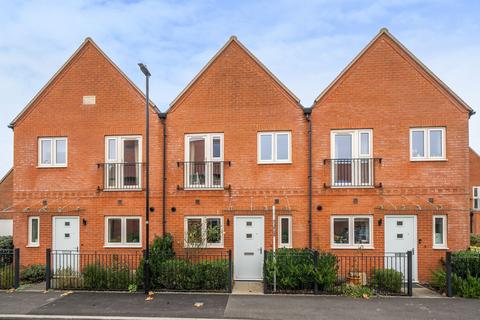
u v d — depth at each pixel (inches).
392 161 419.2
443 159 412.5
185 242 430.9
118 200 445.4
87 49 465.4
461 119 413.4
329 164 425.4
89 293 346.6
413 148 421.1
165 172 443.2
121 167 450.3
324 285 348.8
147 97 376.2
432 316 281.7
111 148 455.5
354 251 414.3
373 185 417.7
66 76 464.1
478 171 647.1
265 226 426.0
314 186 425.1
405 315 284.0
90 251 441.4
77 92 461.4
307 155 429.1
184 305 308.8
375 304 312.5
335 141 431.2
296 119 433.4
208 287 360.5
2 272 377.4
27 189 456.4
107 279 361.1
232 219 429.7
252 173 434.0
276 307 303.7
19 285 378.9
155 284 359.9
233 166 436.5
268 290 352.2
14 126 465.1
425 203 410.0
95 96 458.3
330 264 360.2
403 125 421.1
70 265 407.5
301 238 422.0
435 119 416.5
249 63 444.5
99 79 459.5
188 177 441.7
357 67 431.8
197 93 448.1
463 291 334.6
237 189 433.7
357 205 418.6
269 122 435.8
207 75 448.5
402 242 410.6
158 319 274.2
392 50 429.1
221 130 441.4
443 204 408.2
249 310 295.6
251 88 441.7
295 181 428.1
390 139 421.4
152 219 438.9
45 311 293.4
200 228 428.8
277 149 435.8
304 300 323.9
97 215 445.7
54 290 358.9
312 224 422.0
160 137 448.1
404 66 426.0
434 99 418.9
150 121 450.6
